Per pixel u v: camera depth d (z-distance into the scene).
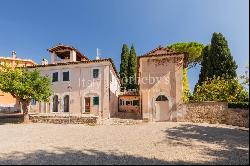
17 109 38.00
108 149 13.12
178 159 10.91
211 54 33.69
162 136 17.06
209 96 27.86
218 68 32.75
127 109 38.28
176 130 19.59
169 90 26.11
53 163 10.09
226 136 16.91
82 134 18.66
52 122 26.06
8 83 24.64
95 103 30.03
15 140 16.55
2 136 18.48
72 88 31.02
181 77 26.00
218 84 28.36
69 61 33.06
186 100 27.56
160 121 25.81
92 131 20.12
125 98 38.69
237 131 19.00
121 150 12.84
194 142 15.03
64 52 33.84
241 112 21.77
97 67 30.48
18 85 24.41
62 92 31.38
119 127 22.17
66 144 14.70
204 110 24.61
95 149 13.14
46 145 14.47
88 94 30.39
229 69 32.47
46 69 32.28
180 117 25.38
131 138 16.47
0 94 44.00
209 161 10.55
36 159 10.85
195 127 21.08
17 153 12.29
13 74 25.38
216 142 15.01
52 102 31.59
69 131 20.38
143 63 27.34
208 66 33.62
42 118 26.56
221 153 12.14
